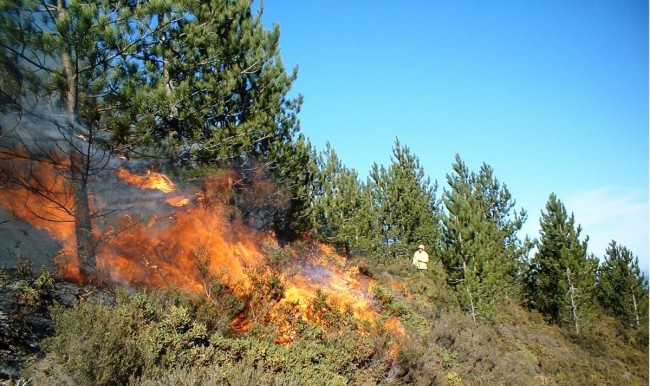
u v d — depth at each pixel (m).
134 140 9.17
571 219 23.97
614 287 26.67
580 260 23.16
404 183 26.86
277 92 13.09
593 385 16.00
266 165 13.51
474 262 18.81
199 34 10.11
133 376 5.26
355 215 22.48
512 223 28.39
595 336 21.23
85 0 8.45
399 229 26.33
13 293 6.45
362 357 8.86
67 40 7.89
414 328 13.31
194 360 6.19
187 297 7.95
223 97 10.97
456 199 20.06
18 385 5.02
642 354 21.61
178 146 10.65
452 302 17.84
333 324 10.19
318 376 7.32
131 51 8.91
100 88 8.54
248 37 12.41
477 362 13.17
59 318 5.68
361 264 16.91
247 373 6.12
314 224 17.08
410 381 9.27
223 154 11.35
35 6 7.98
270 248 12.76
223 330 7.77
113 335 5.32
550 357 17.62
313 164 18.14
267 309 9.38
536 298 24.69
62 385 4.96
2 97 7.99
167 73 9.95
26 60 8.17
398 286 17.55
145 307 6.70
